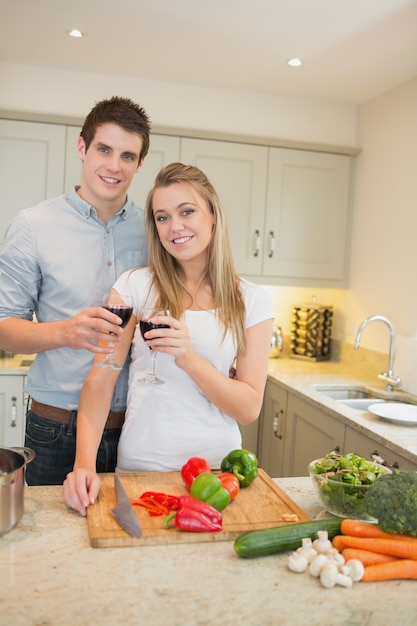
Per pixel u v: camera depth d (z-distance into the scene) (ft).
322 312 12.23
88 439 4.80
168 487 4.49
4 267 5.79
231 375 5.53
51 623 2.91
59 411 5.92
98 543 3.65
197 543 3.78
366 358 11.16
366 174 11.43
